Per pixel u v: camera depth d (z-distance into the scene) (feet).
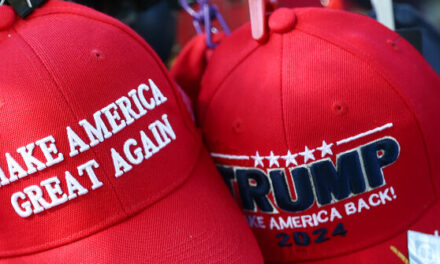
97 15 2.33
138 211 2.20
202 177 2.42
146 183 2.21
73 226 2.14
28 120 2.04
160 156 2.25
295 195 2.35
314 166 2.30
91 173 2.11
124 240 2.16
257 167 2.37
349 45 2.32
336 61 2.29
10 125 2.04
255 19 2.35
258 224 2.51
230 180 2.52
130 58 2.26
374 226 2.39
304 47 2.31
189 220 2.26
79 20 2.26
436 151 2.46
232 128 2.41
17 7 2.21
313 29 2.35
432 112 2.45
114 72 2.18
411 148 2.36
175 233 2.21
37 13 2.23
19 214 2.13
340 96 2.26
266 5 2.46
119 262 2.13
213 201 2.36
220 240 2.27
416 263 2.43
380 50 2.37
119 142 2.15
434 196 2.51
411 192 2.41
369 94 2.28
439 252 2.48
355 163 2.30
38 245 2.17
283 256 2.51
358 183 2.32
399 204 2.39
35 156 2.06
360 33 2.40
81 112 2.09
